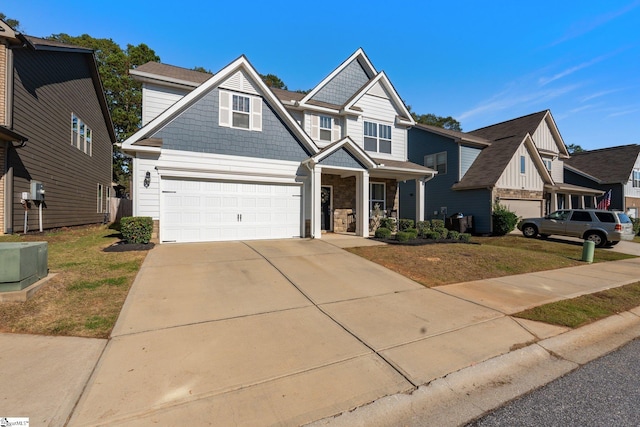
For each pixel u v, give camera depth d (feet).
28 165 34.47
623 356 12.42
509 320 15.23
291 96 46.11
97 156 59.11
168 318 13.83
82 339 11.66
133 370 9.82
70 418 7.67
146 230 28.68
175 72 40.37
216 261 23.58
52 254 23.71
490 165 58.03
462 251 31.83
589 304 18.10
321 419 8.07
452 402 9.14
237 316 14.42
